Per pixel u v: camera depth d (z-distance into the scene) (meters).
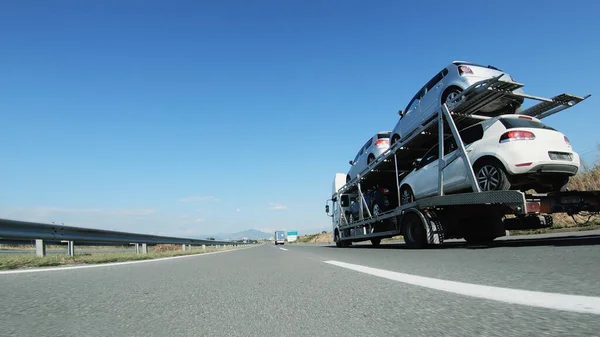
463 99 7.47
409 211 9.20
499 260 4.61
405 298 2.60
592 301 2.01
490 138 6.95
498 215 8.13
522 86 6.82
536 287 2.58
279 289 3.46
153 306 2.78
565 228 12.57
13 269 6.29
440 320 1.91
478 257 5.27
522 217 7.90
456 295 2.55
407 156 11.08
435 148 9.09
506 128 6.73
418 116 10.40
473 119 8.11
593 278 2.78
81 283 4.21
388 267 4.88
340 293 3.04
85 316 2.46
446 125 8.40
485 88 6.81
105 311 2.61
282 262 7.15
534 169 6.36
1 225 7.04
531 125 6.84
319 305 2.59
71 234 9.23
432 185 8.89
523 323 1.70
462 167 7.56
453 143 8.32
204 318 2.35
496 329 1.65
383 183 13.36
